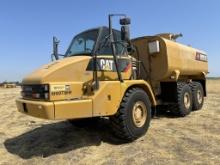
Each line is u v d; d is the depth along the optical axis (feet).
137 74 26.18
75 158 18.20
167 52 27.78
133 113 21.12
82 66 19.67
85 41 22.31
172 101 30.35
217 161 16.58
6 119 34.06
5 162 18.40
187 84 32.53
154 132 23.48
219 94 61.36
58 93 18.26
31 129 27.14
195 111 34.68
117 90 20.29
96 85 19.38
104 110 19.47
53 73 18.44
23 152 20.20
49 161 17.98
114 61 21.45
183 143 20.17
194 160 16.83
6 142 23.03
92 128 25.57
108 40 21.49
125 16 20.85
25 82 19.80
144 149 19.20
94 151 19.36
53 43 24.59
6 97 70.64
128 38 20.80
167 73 28.09
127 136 20.59
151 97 23.65
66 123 28.78
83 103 18.45
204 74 37.35
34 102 18.34
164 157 17.51
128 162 16.99
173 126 25.77
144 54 29.01
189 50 32.91
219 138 21.31
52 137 23.30
